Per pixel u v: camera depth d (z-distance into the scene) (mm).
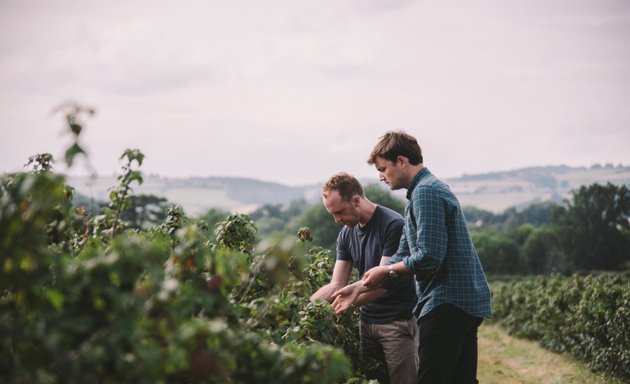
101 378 1938
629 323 8969
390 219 4781
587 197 78875
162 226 3916
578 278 12867
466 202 179625
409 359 4766
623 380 8930
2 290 2176
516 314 15844
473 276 4195
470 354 4414
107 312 2064
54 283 2182
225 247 4090
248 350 2377
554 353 11961
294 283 3248
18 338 1888
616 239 77750
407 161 4312
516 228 90438
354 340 5332
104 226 3443
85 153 2354
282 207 126562
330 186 4781
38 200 2025
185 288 2211
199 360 2086
